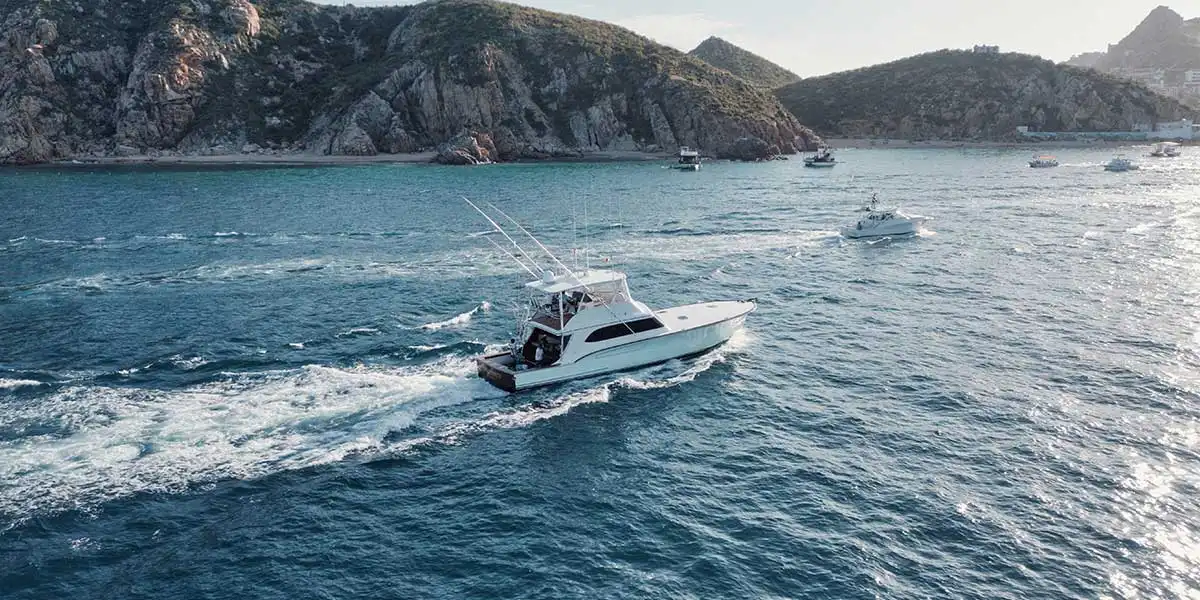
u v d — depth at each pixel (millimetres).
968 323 45750
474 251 70188
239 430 30781
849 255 67438
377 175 153000
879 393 35156
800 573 21938
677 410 33656
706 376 37656
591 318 36844
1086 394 34188
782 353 41000
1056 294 51750
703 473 27953
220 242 75500
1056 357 39125
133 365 38656
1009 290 53344
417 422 32031
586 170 169125
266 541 23594
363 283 57250
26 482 26438
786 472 27859
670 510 25438
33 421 31359
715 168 174125
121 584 21500
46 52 189375
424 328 45156
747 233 79750
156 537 23656
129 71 199000
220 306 50625
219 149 191125
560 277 37844
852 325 45969
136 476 27062
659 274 61062
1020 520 24344
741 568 22203
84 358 39812
